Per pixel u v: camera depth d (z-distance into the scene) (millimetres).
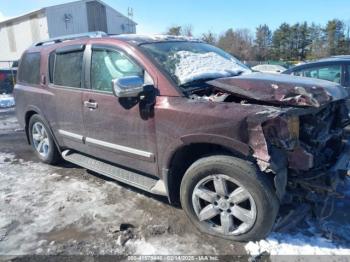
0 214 3539
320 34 65438
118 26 32688
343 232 2994
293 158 2594
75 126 4125
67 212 3539
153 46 3543
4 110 10945
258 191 2615
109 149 3705
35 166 5031
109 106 3527
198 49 3928
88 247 2932
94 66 3779
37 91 4691
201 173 2885
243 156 2693
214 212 2926
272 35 69750
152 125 3150
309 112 2732
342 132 3377
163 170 3174
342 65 5602
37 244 2998
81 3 28641
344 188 3768
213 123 2691
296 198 3080
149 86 3074
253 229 2738
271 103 2793
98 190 4051
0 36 32094
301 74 6051
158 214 3432
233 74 3594
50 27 26969
